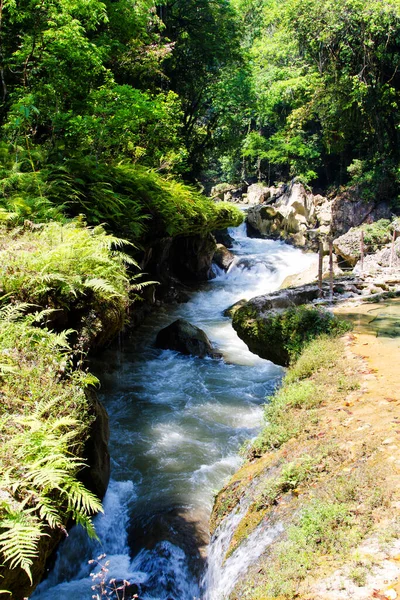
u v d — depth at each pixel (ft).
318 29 66.64
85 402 13.52
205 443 22.20
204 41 68.13
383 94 65.92
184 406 25.89
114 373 28.50
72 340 16.89
